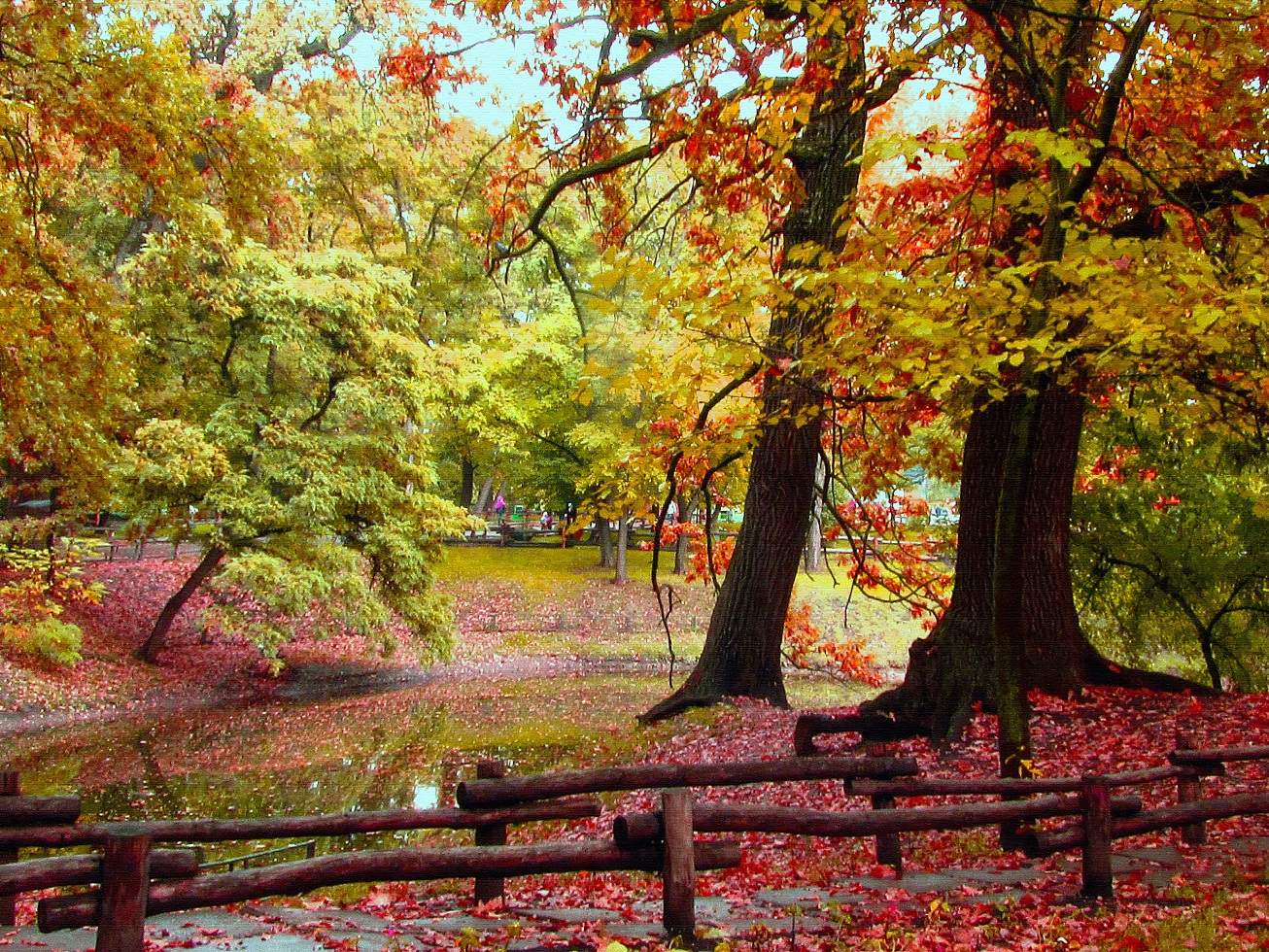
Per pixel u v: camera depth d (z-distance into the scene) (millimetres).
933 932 6234
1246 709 14109
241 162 16906
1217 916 6492
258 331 30219
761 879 8617
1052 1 9602
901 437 17203
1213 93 11492
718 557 22688
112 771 19406
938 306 8492
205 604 36469
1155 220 11789
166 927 6422
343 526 32062
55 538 28750
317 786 18016
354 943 5855
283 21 29828
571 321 46625
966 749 13555
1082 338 8812
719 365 11188
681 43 12117
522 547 54938
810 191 16359
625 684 33594
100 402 19766
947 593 21234
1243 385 11023
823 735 15531
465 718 26109
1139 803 7984
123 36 14953
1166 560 20219
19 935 6113
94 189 27438
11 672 26125
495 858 5977
